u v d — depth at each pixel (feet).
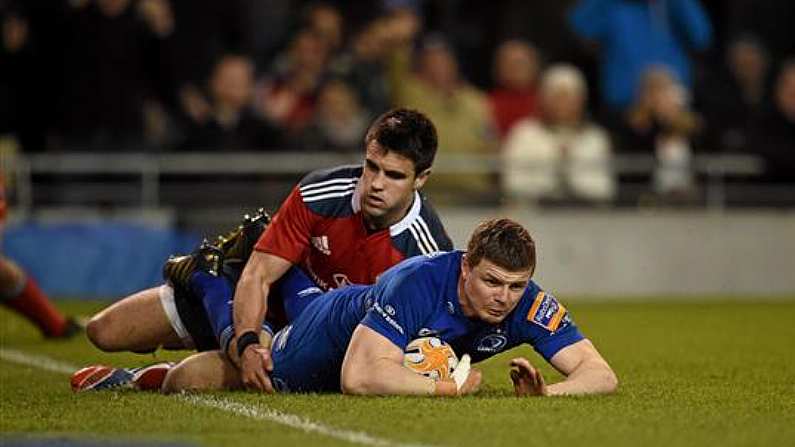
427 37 223.71
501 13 237.25
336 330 91.09
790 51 248.73
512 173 206.90
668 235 210.18
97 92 200.13
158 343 105.19
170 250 196.95
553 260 207.51
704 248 211.20
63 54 200.44
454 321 89.15
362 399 88.17
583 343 92.63
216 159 197.16
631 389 100.07
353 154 199.00
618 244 209.05
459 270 88.89
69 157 197.16
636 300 204.85
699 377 112.16
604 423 81.25
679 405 90.84
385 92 207.00
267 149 201.67
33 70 201.67
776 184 214.90
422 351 88.89
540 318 90.94
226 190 197.88
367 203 93.25
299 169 197.98
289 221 95.50
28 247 196.54
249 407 87.35
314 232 96.07
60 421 83.51
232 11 221.46
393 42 205.77
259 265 95.20
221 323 96.58
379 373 87.81
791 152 214.07
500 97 218.79
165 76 204.64
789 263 213.25
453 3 236.02
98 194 199.62
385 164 92.17
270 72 222.69
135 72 201.98
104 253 197.88
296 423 81.30
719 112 222.48
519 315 90.74
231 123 200.54
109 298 196.34
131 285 197.67
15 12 205.87
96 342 104.99
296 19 228.43
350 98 205.87
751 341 146.61
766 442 76.07
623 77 222.28
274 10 237.04
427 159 93.04
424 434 77.41
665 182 211.20
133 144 201.26
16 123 204.23
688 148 212.84
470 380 90.17
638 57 222.07
